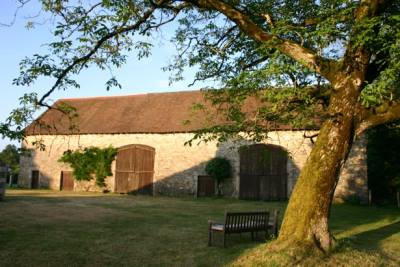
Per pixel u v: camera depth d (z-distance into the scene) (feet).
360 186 71.51
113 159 90.84
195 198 79.61
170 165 85.81
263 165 78.33
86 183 92.94
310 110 27.89
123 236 32.32
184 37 32.45
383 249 29.09
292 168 76.02
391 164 76.33
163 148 86.99
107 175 90.58
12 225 36.27
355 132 24.30
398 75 20.07
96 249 27.40
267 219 32.78
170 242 30.25
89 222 39.81
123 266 23.52
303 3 28.73
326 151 24.20
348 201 71.72
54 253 25.95
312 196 24.18
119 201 66.18
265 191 77.56
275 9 29.43
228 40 31.45
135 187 88.28
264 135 33.50
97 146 92.48
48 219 40.98
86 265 23.56
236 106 33.76
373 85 19.13
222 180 81.05
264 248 24.79
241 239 32.07
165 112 91.97
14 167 120.16
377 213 55.47
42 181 96.84
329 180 24.12
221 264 23.79
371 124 24.21
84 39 23.81
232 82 24.94
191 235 33.35
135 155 89.30
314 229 23.98
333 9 23.39
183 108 91.20
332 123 24.34
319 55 24.70
